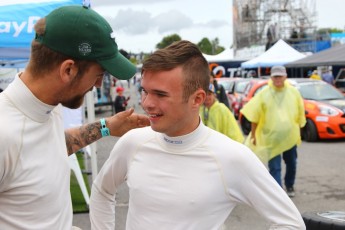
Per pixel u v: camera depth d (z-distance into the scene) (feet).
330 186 22.88
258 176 5.69
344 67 66.44
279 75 19.66
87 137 7.45
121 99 57.31
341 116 36.22
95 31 5.56
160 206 5.73
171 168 5.77
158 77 5.45
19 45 15.48
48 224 5.69
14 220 5.48
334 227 7.88
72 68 5.54
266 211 5.74
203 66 5.67
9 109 5.41
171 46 5.61
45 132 5.74
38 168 5.54
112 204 7.11
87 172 25.54
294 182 21.71
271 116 19.85
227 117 17.13
